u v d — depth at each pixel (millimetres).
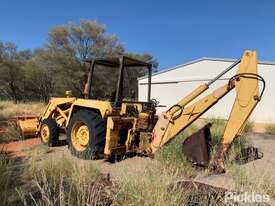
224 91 5910
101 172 5434
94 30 31016
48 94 34781
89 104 7113
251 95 5699
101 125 6785
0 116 15352
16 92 35344
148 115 7121
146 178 3928
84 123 6957
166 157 5555
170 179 4168
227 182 4891
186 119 6191
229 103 18562
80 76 30438
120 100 6906
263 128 13969
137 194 3646
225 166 5637
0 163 4754
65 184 4293
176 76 21703
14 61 34750
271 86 17594
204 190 4117
